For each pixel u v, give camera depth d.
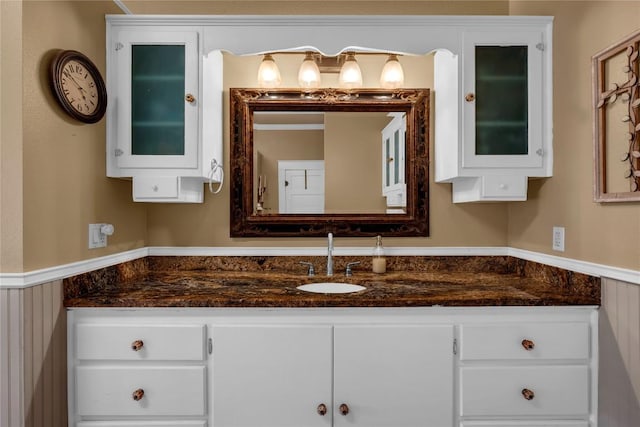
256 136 2.10
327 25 1.85
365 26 1.85
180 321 1.51
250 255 2.10
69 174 1.52
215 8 2.09
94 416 1.50
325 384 1.50
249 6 2.10
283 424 1.50
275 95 2.09
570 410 1.50
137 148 1.80
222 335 1.49
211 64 1.92
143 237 2.08
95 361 1.50
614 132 1.40
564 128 1.69
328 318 1.51
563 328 1.50
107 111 1.77
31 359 1.32
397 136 2.11
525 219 1.97
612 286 1.42
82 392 1.49
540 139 1.79
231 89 2.08
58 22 1.46
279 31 1.84
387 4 2.11
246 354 1.50
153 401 1.49
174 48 1.81
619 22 1.37
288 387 1.50
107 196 1.77
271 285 1.76
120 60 1.79
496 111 1.82
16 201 1.29
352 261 2.10
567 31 1.67
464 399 1.50
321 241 2.12
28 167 1.31
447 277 1.96
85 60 1.58
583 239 1.56
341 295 1.56
